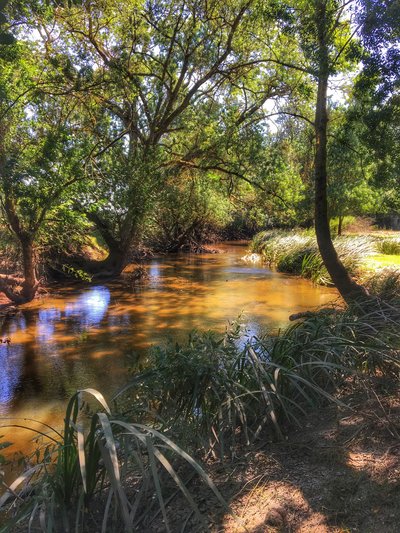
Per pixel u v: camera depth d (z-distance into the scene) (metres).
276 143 15.46
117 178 12.52
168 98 15.44
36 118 11.66
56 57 12.29
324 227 8.87
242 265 20.12
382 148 8.24
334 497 2.67
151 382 3.62
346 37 8.72
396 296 6.71
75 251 16.05
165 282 15.55
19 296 12.20
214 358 3.74
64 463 2.65
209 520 2.55
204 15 13.73
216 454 3.29
